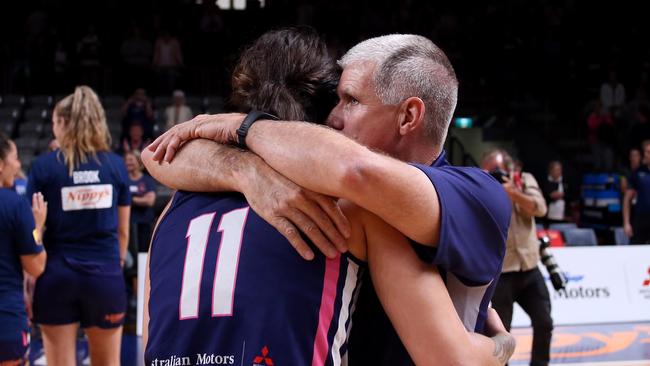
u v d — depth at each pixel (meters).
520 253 4.66
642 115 12.43
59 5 13.85
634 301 7.20
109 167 3.95
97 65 12.38
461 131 12.96
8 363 3.15
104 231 3.91
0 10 13.85
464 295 1.25
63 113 3.88
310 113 1.36
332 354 1.17
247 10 14.63
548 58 13.69
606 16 14.38
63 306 3.85
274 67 1.35
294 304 1.16
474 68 13.92
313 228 1.16
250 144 1.23
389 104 1.29
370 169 1.08
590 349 6.06
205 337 1.19
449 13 14.35
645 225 8.55
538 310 4.75
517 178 4.72
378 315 1.25
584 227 10.16
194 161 1.34
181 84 12.70
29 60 12.46
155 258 1.33
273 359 1.14
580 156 12.43
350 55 1.35
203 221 1.29
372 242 1.20
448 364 1.14
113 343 4.02
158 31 13.55
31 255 3.22
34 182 3.83
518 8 14.45
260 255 1.19
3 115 11.31
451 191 1.18
